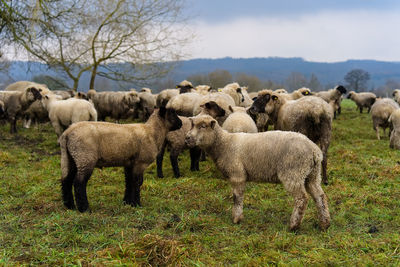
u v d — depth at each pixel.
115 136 6.10
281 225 5.51
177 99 11.71
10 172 8.69
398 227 5.36
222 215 6.08
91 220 5.56
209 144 5.72
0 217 5.83
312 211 6.03
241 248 4.69
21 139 13.21
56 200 6.86
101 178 8.38
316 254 4.47
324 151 7.91
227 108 9.74
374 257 4.36
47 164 9.61
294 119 8.12
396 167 8.62
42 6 16.34
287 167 5.05
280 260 4.32
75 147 5.85
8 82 23.20
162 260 4.30
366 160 9.72
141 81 22.41
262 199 6.86
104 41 20.61
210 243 4.89
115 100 16.86
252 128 8.03
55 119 11.80
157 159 8.78
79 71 21.75
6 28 16.45
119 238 4.96
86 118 11.45
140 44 20.64
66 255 4.46
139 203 6.53
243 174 5.53
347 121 19.77
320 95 22.77
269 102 8.86
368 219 5.73
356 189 7.30
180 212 6.18
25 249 4.66
